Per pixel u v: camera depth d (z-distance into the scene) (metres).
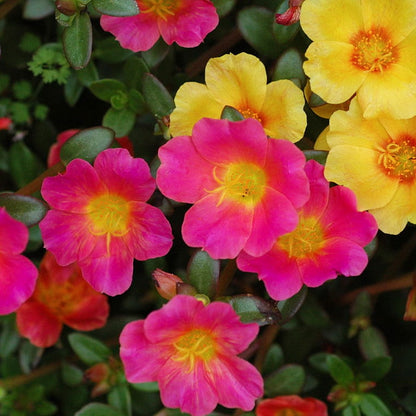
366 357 0.39
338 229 0.35
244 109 0.36
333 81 0.35
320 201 0.35
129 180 0.35
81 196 0.36
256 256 0.35
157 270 0.35
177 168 0.35
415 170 0.36
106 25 0.37
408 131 0.36
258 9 0.38
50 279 0.39
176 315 0.34
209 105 0.36
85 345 0.39
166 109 0.37
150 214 0.36
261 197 0.35
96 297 0.40
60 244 0.36
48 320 0.40
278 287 0.35
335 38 0.35
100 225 0.36
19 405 0.41
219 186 0.35
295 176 0.34
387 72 0.36
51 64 0.40
